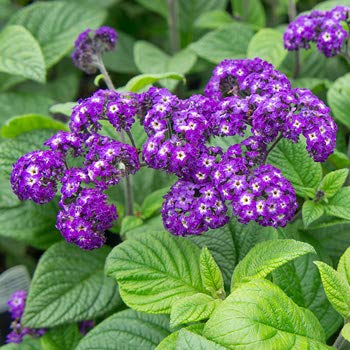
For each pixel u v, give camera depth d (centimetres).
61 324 53
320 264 44
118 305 53
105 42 55
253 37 58
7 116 64
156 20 76
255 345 41
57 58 64
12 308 55
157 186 56
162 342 45
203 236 49
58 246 54
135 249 47
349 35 54
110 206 46
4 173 53
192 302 44
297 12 72
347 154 56
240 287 42
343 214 48
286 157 50
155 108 46
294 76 61
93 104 46
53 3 67
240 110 46
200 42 62
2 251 64
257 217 44
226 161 45
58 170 46
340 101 56
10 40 60
